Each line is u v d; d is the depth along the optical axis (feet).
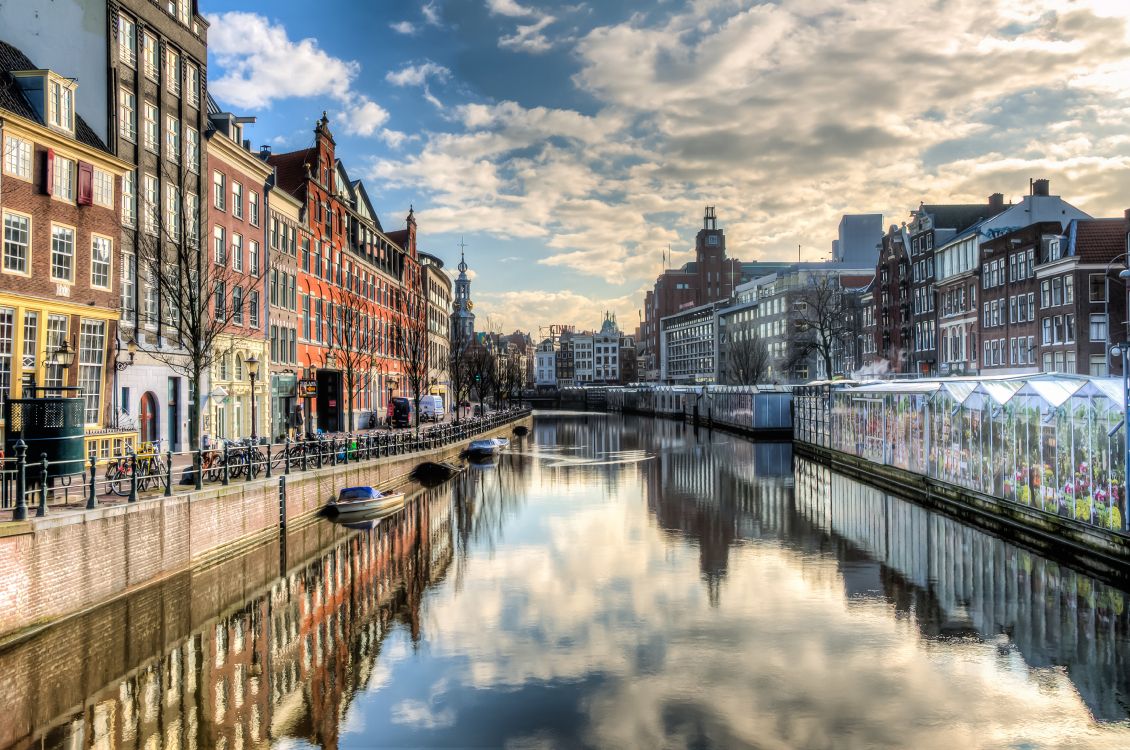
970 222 249.96
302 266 164.45
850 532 96.58
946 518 104.17
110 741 41.73
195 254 112.68
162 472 78.38
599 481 148.46
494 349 568.41
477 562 82.23
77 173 89.61
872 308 305.94
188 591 67.51
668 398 415.44
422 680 50.57
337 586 72.38
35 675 49.57
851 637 57.82
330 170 182.70
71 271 89.20
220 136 124.36
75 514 53.57
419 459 150.51
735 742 41.93
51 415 63.41
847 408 159.02
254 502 80.43
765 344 406.00
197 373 87.97
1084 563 74.54
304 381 163.43
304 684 49.73
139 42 106.93
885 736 42.52
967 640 56.85
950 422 106.32
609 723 44.24
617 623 61.67
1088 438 73.31
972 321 221.66
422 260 313.12
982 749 41.06
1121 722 43.96
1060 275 178.60
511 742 42.19
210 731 43.24
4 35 94.48
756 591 70.33
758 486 139.54
